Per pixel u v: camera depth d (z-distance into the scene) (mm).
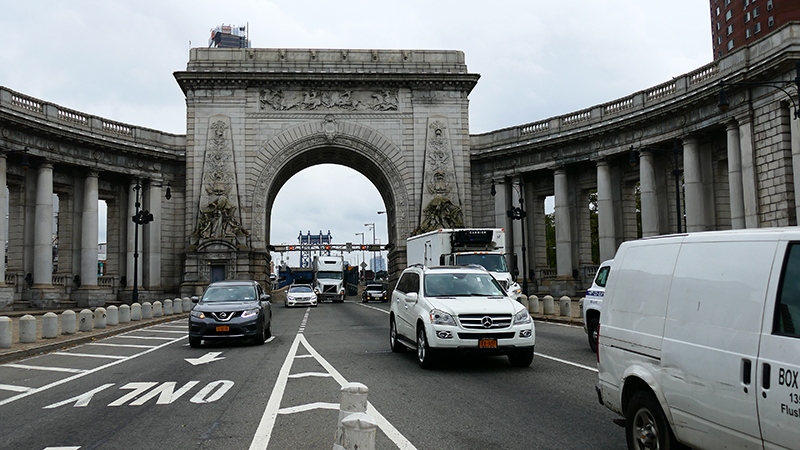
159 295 48562
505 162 51125
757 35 76500
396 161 51156
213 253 47156
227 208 48125
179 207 50875
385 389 10430
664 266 6066
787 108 29312
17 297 39594
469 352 12062
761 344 4691
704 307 5371
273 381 11391
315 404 9188
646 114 38531
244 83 50156
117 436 7512
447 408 8852
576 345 16875
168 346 18406
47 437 7551
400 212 50844
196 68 49906
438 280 13820
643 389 6145
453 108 51969
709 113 34500
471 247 28375
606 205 43094
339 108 51281
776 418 4457
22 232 40562
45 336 19500
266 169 49844
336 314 34594
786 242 4781
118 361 14977
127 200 49219
